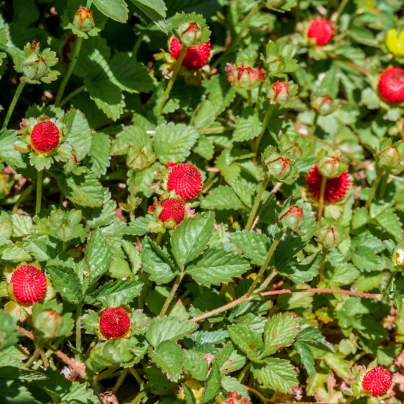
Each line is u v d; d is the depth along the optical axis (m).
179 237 0.46
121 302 0.46
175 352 0.45
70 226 0.45
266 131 0.55
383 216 0.54
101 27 0.50
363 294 0.49
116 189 0.55
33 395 0.45
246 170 0.54
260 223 0.53
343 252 0.53
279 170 0.46
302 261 0.48
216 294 0.50
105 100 0.52
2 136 0.49
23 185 0.54
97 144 0.52
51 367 0.46
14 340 0.41
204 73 0.55
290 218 0.45
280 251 0.48
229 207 0.52
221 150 0.56
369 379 0.48
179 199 0.47
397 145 0.53
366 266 0.53
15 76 0.56
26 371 0.44
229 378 0.47
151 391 0.47
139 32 0.55
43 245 0.47
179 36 0.50
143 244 0.47
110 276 0.51
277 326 0.47
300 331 0.49
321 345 0.49
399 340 0.53
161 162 0.52
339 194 0.52
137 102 0.55
